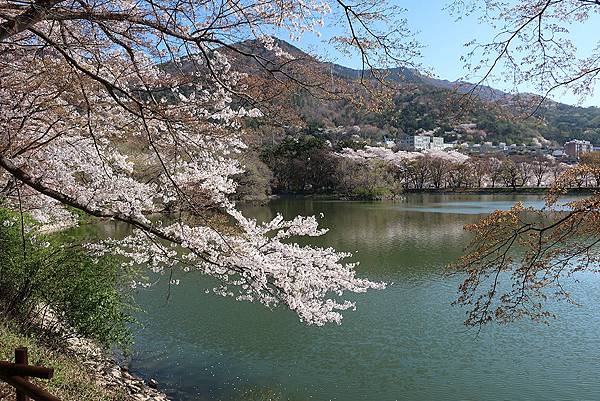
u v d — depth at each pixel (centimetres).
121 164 627
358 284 752
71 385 570
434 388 827
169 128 526
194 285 1455
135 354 949
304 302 715
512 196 5350
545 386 831
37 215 816
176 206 620
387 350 985
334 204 4534
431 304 1289
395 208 4047
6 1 396
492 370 892
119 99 503
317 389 823
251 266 646
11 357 526
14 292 733
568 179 611
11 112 518
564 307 1246
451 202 4672
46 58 498
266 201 4319
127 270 873
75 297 785
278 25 484
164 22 459
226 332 1083
